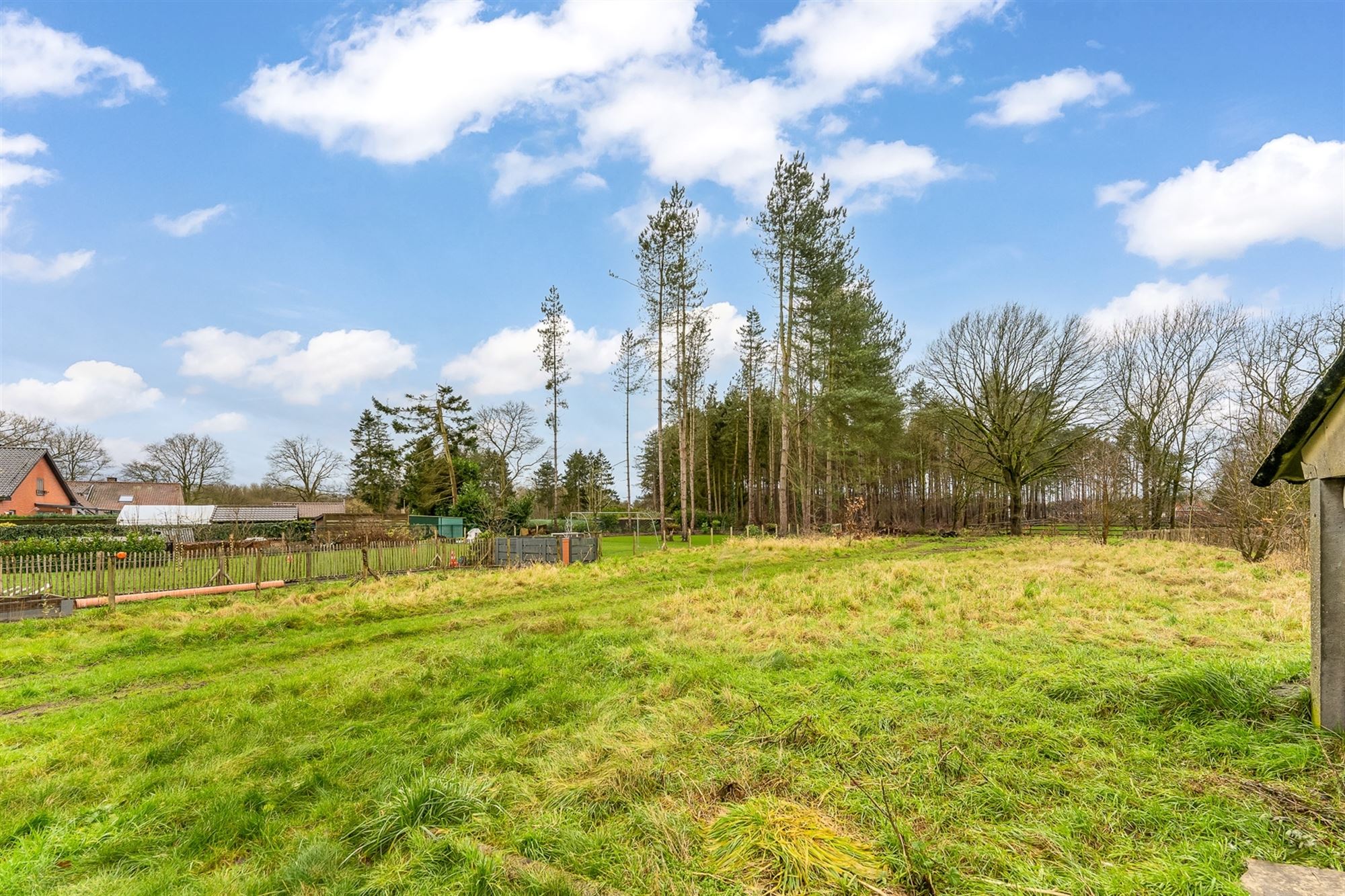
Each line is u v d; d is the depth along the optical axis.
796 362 30.23
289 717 5.36
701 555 20.03
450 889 2.79
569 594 13.32
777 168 26.50
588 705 5.32
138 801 3.96
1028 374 32.62
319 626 10.23
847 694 4.87
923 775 3.47
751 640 7.39
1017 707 4.35
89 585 12.47
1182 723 3.85
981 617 8.16
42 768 4.50
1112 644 6.23
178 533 27.59
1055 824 2.93
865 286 32.69
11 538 22.31
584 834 3.16
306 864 3.06
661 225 27.81
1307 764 3.23
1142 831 2.83
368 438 50.62
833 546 22.52
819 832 2.92
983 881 2.52
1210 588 10.15
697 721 4.63
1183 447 31.22
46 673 7.66
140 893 2.96
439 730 4.93
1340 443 3.43
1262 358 25.62
